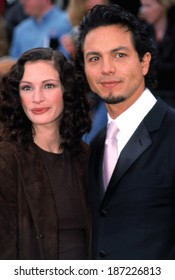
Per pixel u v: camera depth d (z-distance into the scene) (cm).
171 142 423
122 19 434
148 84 459
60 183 467
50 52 474
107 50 431
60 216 460
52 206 458
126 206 421
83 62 458
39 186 459
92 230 445
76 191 468
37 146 473
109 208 428
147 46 441
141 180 421
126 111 439
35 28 873
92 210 446
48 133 474
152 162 422
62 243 457
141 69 441
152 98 443
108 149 445
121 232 422
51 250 451
